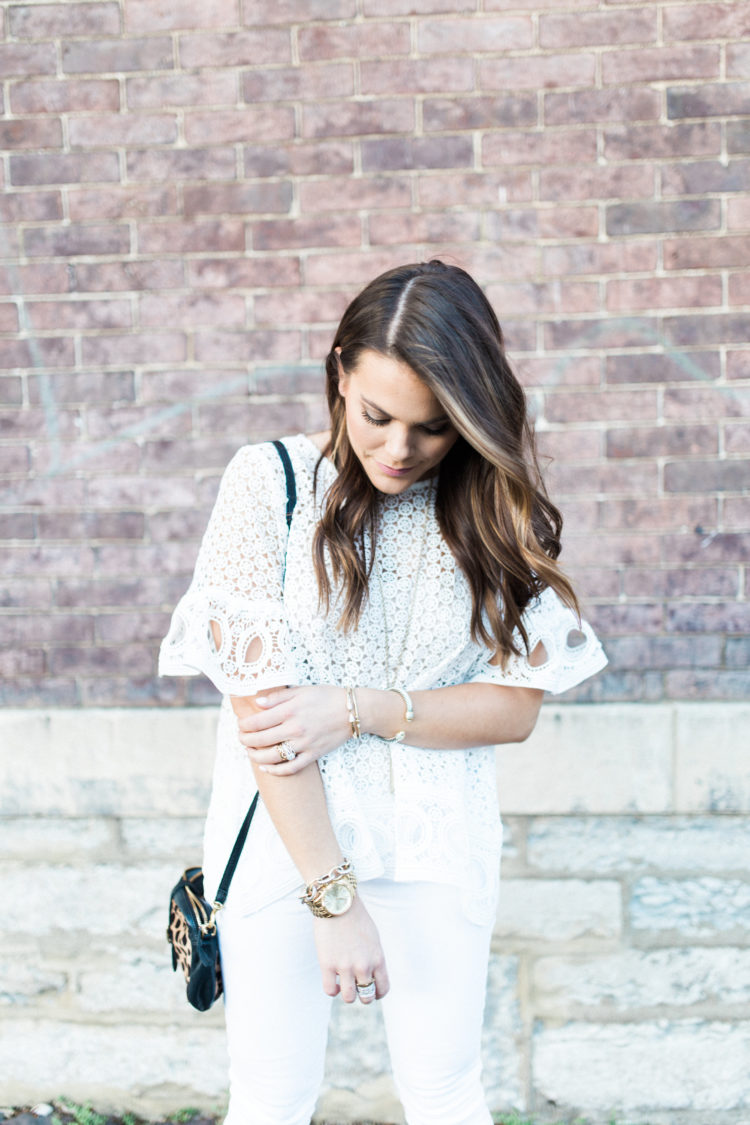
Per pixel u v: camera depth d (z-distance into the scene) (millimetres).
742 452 2283
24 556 2371
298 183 2270
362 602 1356
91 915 2410
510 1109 2406
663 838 2334
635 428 2287
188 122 2270
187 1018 2416
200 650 1292
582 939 2367
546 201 2244
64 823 2391
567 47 2205
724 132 2213
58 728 2359
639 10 2191
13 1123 2371
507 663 1459
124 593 2371
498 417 1230
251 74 2250
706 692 2328
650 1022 2373
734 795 2301
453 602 1403
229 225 2289
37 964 2422
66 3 2254
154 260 2307
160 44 2254
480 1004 1500
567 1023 2385
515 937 2375
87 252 2311
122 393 2336
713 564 2307
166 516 2355
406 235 2268
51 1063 2438
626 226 2242
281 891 1375
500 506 1341
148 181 2289
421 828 1387
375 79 2232
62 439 2350
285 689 1311
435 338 1179
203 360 2322
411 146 2244
